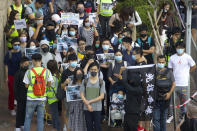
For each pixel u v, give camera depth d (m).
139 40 22.16
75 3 28.55
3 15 25.92
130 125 17.72
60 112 21.30
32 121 20.73
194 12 28.06
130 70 17.67
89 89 17.98
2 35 25.69
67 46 21.84
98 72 18.27
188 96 20.36
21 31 23.34
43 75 17.89
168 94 18.06
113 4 27.77
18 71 19.38
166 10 27.06
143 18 29.66
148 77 17.66
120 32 23.05
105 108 21.83
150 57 22.20
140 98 17.70
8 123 20.44
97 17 25.41
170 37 22.67
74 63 18.42
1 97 24.14
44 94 18.06
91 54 20.27
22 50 21.64
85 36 23.09
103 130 19.86
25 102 19.28
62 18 23.38
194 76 22.77
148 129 18.53
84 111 18.12
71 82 18.44
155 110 18.20
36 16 24.17
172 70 20.34
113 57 20.55
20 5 24.33
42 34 22.31
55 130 19.81
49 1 28.06
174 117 19.00
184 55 20.06
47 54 20.44
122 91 18.98
